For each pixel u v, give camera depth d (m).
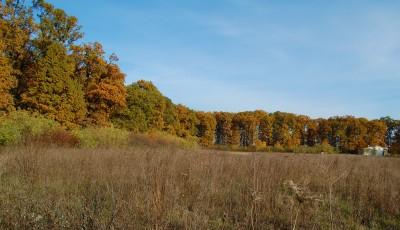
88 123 30.81
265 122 73.38
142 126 40.25
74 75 31.80
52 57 27.52
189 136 56.91
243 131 73.81
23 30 28.08
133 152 12.15
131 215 4.85
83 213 4.51
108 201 5.93
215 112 74.75
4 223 4.29
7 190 6.20
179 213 5.50
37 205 4.77
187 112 60.47
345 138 72.25
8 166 8.73
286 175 8.80
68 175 8.15
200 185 7.34
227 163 10.75
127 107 39.12
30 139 15.36
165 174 7.27
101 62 32.25
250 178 8.33
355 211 6.40
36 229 4.04
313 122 75.94
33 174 8.07
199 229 4.79
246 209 5.88
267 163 10.41
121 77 33.56
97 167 9.12
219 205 6.57
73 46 32.19
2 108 25.34
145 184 6.52
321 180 8.38
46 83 27.00
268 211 5.97
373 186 7.88
